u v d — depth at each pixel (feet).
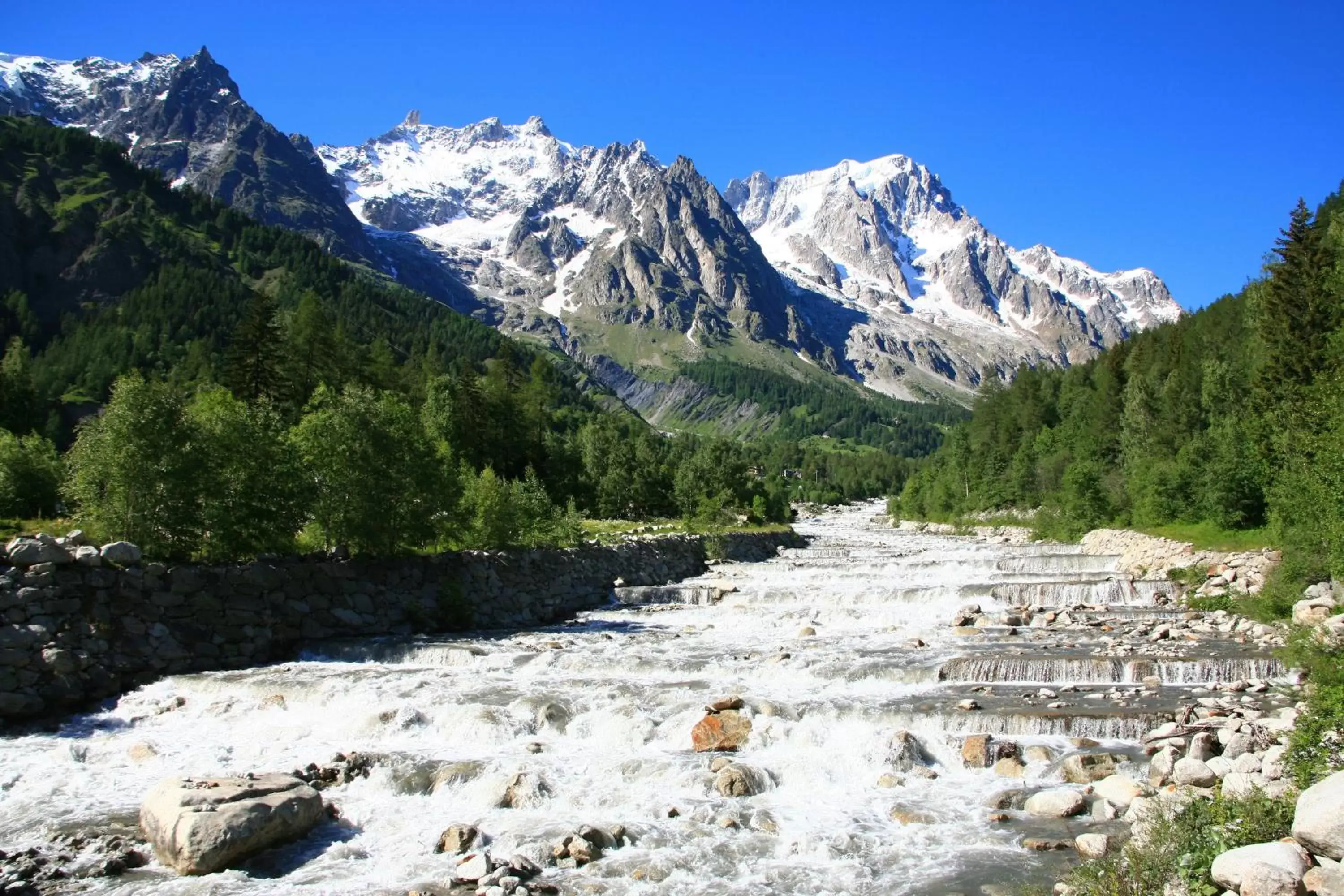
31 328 571.28
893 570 194.29
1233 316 343.05
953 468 478.59
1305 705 56.80
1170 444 274.98
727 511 286.25
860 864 47.98
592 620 142.00
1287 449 135.23
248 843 50.57
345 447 125.70
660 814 55.57
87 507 107.55
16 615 86.22
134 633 94.53
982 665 87.35
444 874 48.06
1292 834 35.60
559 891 45.27
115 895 46.62
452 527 150.51
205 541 110.93
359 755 66.23
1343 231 233.96
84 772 67.46
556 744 70.38
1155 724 66.69
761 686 84.99
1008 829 52.13
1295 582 108.78
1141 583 140.05
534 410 381.60
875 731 67.26
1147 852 41.37
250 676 92.89
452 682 88.63
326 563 120.26
